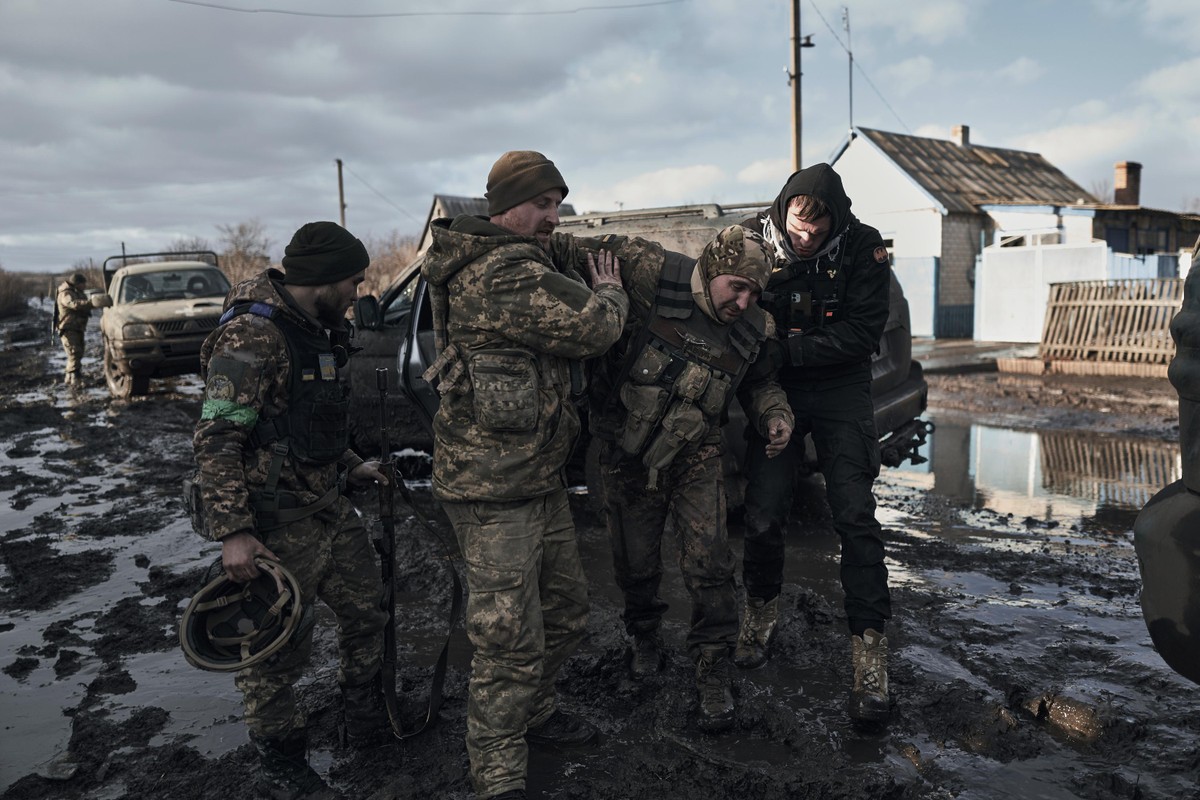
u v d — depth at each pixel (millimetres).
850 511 2928
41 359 19406
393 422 6172
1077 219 19625
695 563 2830
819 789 2473
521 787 2301
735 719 2848
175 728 2986
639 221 5449
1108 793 2463
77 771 2682
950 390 11617
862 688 2828
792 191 2918
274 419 2340
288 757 2486
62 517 5812
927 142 23594
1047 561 4578
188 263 12836
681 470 2857
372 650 2734
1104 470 6938
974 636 3564
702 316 2676
